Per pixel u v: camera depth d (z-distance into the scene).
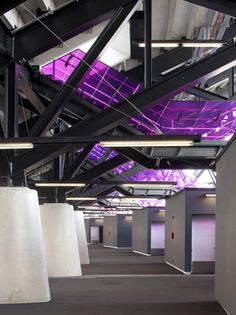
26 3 13.66
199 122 18.98
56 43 11.63
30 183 22.20
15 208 14.71
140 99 12.74
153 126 18.64
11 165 14.13
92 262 34.16
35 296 14.92
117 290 18.53
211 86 23.09
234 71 21.09
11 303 14.62
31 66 16.45
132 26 17.84
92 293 17.64
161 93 12.60
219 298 15.27
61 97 12.82
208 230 25.61
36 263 14.98
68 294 17.31
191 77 12.46
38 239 15.13
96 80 17.88
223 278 14.33
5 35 11.36
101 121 13.20
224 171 14.16
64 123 23.31
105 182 22.75
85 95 17.89
